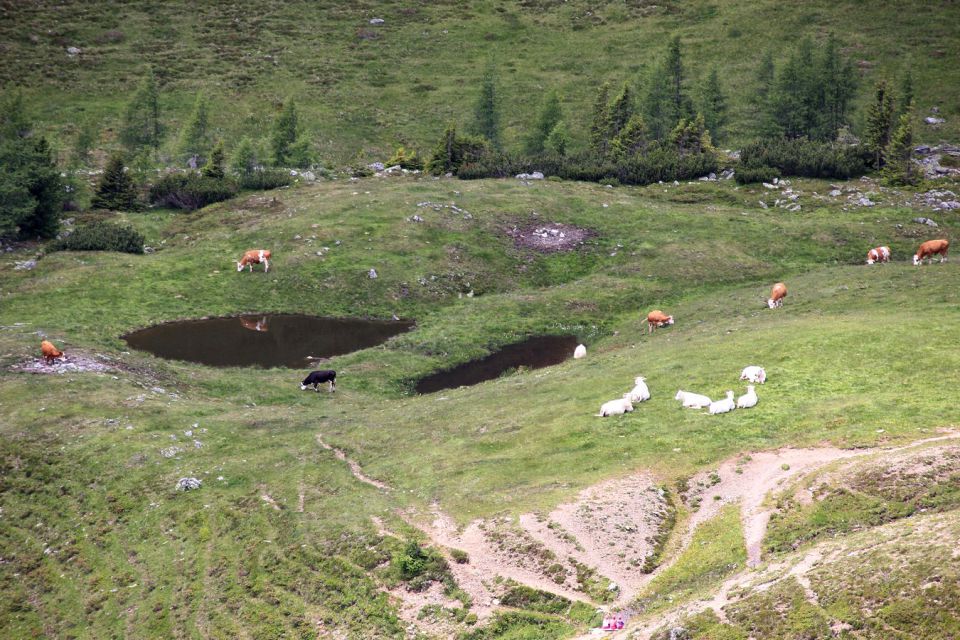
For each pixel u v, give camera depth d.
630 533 25.88
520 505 27.95
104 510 33.75
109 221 74.31
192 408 41.59
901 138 79.62
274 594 27.12
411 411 40.44
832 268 56.78
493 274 65.00
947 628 18.61
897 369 33.94
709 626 20.84
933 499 23.86
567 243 69.06
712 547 24.56
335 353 53.25
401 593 25.42
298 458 35.53
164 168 87.88
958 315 39.50
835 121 94.31
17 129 84.94
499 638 23.05
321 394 46.03
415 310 60.16
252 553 29.42
